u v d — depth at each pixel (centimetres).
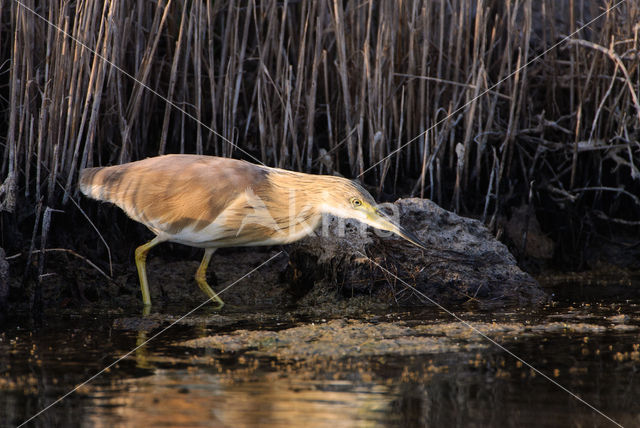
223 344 800
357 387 642
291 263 1138
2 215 1085
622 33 1434
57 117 1128
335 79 1382
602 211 1417
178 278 1157
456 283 1083
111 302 1078
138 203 1045
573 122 1412
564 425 553
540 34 1555
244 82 1388
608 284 1222
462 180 1332
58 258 1120
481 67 1272
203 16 1302
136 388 641
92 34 1141
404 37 1374
